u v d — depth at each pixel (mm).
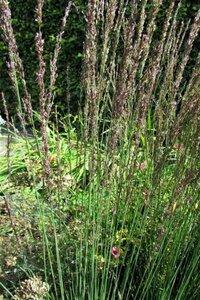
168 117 1891
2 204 2447
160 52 1759
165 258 1990
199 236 1990
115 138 1739
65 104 4953
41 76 1619
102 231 2002
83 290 1881
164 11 4188
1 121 4117
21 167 3256
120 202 2033
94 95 1727
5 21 1600
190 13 4211
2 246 2178
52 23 4848
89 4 1656
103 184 1793
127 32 1706
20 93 5180
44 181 1940
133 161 1804
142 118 1778
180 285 2064
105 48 1782
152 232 1997
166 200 1997
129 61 1700
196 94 1724
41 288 1938
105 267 1859
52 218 1837
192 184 1874
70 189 2258
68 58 4863
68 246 2070
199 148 1839
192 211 1926
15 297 1947
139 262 2135
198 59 1810
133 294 2133
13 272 2160
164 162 1764
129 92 1819
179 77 1857
